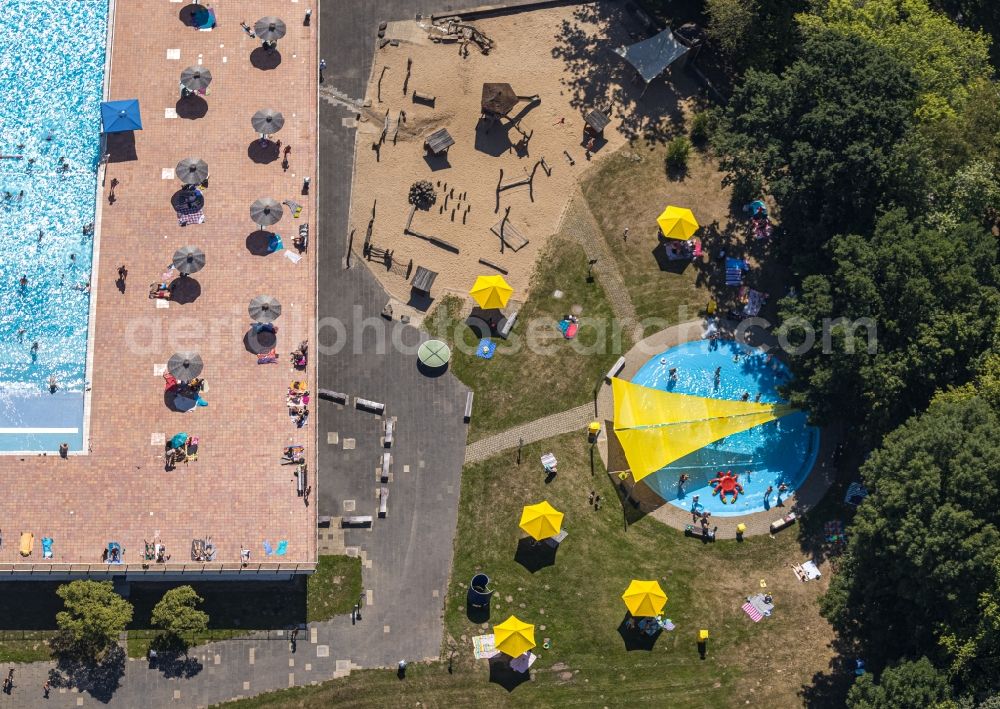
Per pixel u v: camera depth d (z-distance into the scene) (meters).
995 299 121.50
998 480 113.12
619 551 125.81
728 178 130.12
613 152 137.25
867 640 123.75
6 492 119.31
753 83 128.12
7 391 122.31
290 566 117.94
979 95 129.38
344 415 127.62
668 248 134.25
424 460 127.12
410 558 124.75
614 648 123.38
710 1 133.88
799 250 131.50
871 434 126.38
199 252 123.12
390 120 135.88
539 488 127.00
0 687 119.56
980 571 112.00
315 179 128.62
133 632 121.00
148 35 132.38
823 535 127.25
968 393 119.69
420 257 132.50
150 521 118.75
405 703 121.56
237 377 123.00
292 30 133.50
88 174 128.25
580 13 141.50
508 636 119.56
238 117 130.00
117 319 124.38
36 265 125.69
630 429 125.19
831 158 123.81
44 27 132.50
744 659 123.50
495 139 136.50
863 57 125.75
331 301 130.62
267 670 121.50
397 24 139.00
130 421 121.56
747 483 128.88
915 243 121.75
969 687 113.75
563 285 132.75
